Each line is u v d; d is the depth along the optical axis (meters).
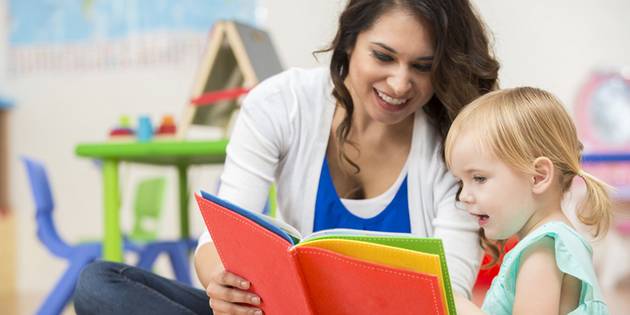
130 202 3.93
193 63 3.94
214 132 3.82
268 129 1.47
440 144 1.46
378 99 1.33
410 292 1.00
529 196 1.23
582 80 3.73
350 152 1.49
